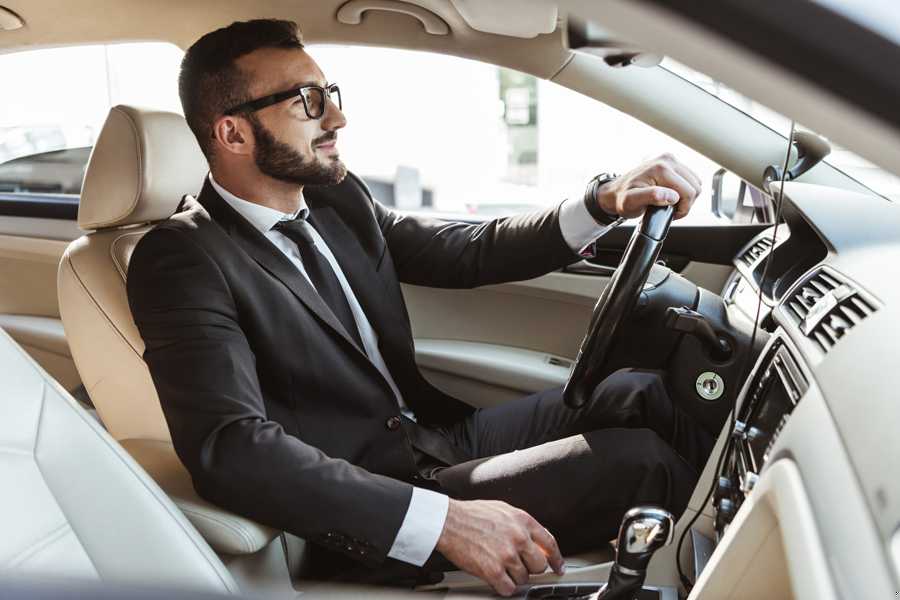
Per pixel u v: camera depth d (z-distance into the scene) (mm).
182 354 1382
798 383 1126
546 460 1465
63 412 1023
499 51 1812
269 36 1531
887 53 473
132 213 1601
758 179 1810
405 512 1284
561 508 1432
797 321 1254
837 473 758
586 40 656
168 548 1000
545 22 1562
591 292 2125
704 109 1792
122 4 1721
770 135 1785
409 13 1739
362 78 2076
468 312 2223
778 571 904
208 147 1587
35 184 2723
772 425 1200
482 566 1254
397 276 1938
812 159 1669
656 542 979
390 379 1786
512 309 2197
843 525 700
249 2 1727
